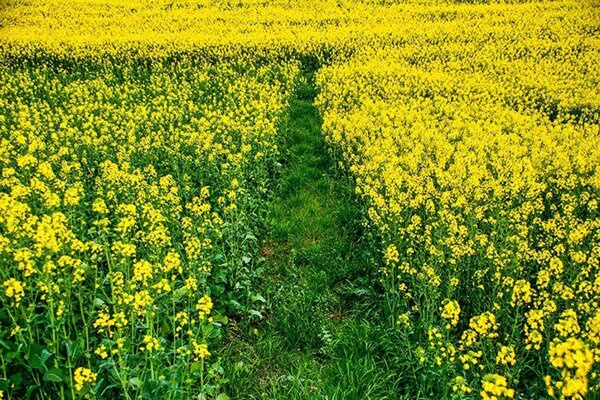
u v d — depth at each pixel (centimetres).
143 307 496
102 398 462
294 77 1942
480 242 672
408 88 1697
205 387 476
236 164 986
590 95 1591
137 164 1110
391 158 1009
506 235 741
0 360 467
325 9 3484
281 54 2300
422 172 930
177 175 1013
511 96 1644
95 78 2142
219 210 882
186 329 571
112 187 891
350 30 2861
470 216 789
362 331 602
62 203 846
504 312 572
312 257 793
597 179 885
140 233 709
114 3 3819
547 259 650
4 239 529
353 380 517
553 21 2881
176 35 2805
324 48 2420
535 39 2488
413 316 618
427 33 2678
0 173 1032
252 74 2056
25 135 1359
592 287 527
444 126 1327
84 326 506
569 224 745
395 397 498
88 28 3119
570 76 1867
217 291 648
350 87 1648
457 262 657
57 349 466
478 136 1196
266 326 639
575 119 1561
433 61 2139
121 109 1484
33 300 533
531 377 516
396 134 1198
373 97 1636
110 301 530
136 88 1856
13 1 3847
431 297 573
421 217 849
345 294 708
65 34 2934
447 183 882
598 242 734
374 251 770
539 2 3462
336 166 1159
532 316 424
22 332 509
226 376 537
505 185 915
